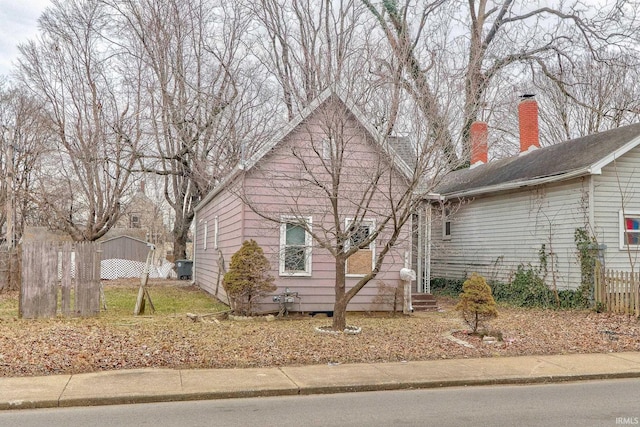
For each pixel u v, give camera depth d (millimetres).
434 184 11398
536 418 6465
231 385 7719
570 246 16547
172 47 27734
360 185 12523
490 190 19297
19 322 12258
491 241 20031
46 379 7918
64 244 13352
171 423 6242
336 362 9227
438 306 17438
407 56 12883
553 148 19875
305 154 14617
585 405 7090
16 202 31188
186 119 29406
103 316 13719
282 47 28734
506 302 18844
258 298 15031
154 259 43000
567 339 11469
